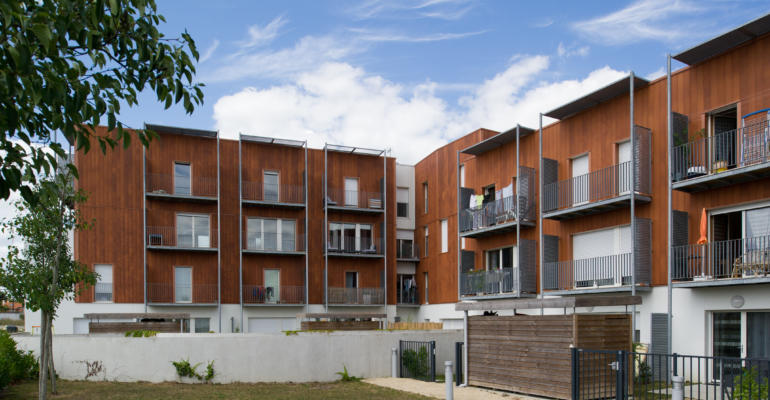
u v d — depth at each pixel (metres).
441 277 30.83
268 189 31.52
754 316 14.87
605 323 12.09
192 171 30.06
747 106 15.33
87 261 27.72
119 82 5.68
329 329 20.97
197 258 29.83
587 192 20.06
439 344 19.02
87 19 5.35
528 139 23.23
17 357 14.86
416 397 13.28
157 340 16.17
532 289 22.08
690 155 16.39
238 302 30.19
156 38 5.75
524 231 23.06
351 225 32.84
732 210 15.68
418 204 34.12
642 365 13.77
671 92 16.98
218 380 16.25
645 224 17.72
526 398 12.41
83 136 5.59
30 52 4.65
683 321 16.34
